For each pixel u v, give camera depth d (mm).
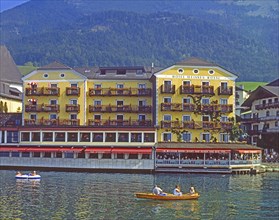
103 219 53469
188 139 119875
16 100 155500
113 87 128250
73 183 83625
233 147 109000
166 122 119000
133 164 106000
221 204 63562
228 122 120750
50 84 126812
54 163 109188
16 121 127562
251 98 150125
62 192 72250
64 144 114875
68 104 125875
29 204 61531
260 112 147000
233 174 104438
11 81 166000
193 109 121062
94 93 126750
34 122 124125
